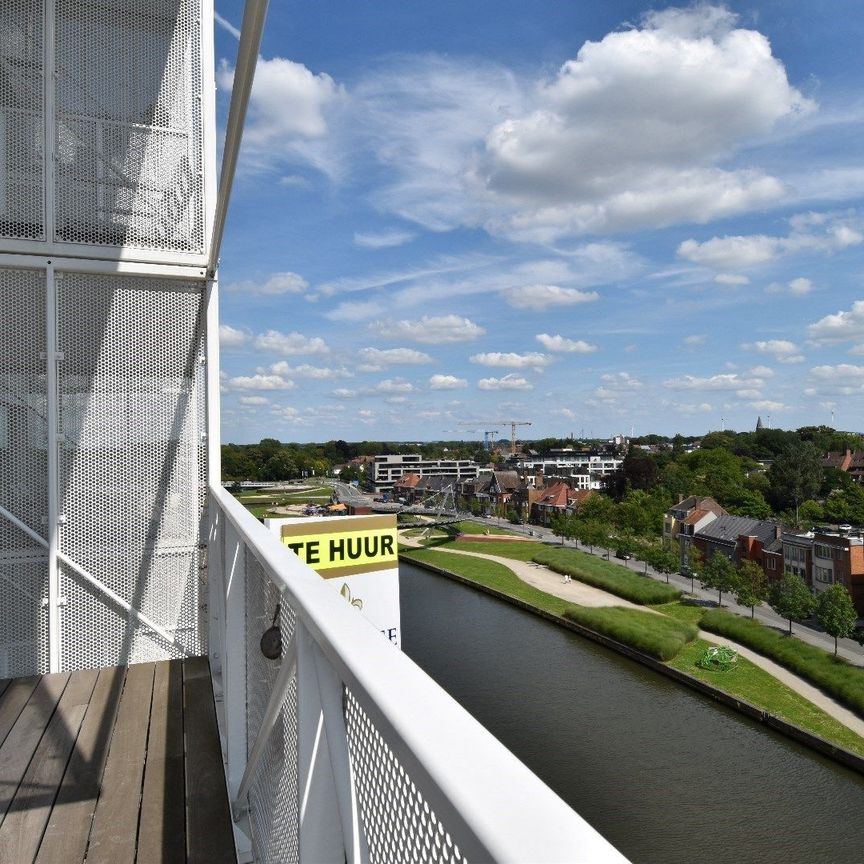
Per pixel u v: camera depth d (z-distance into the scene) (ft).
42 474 13.53
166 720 10.66
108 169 13.88
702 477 350.23
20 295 13.41
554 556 217.15
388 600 20.16
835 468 347.36
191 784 8.71
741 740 90.58
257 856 6.50
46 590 13.47
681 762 83.97
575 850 1.29
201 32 14.42
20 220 13.35
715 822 70.69
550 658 123.65
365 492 521.24
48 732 10.28
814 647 123.03
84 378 13.69
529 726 93.91
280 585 4.51
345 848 3.20
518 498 350.02
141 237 13.99
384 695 2.22
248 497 377.09
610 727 94.02
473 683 110.01
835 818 71.51
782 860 64.39
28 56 13.53
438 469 552.82
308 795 3.78
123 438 13.88
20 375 13.42
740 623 138.10
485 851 1.40
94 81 13.91
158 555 14.02
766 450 495.41
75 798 8.41
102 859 7.20
